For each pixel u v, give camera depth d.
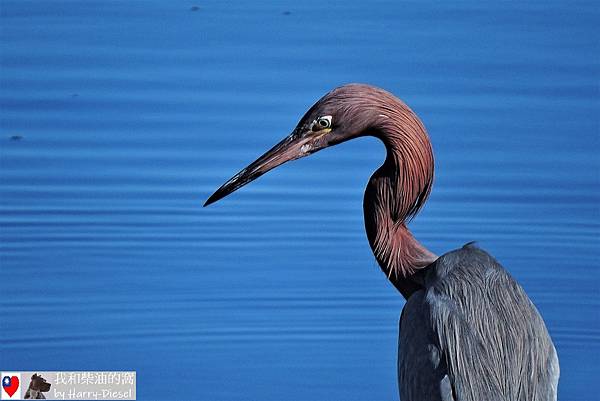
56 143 16.14
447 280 9.95
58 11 19.09
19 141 16.17
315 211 15.41
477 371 9.53
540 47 17.94
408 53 17.77
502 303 9.79
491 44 18.00
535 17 18.77
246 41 18.17
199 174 15.80
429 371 9.62
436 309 9.75
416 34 18.28
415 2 19.36
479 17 18.77
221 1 19.61
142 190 15.58
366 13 19.05
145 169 15.86
